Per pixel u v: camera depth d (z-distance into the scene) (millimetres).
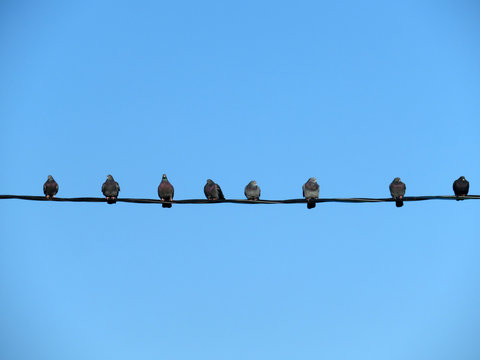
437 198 19156
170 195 21312
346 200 18906
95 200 18812
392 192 22688
